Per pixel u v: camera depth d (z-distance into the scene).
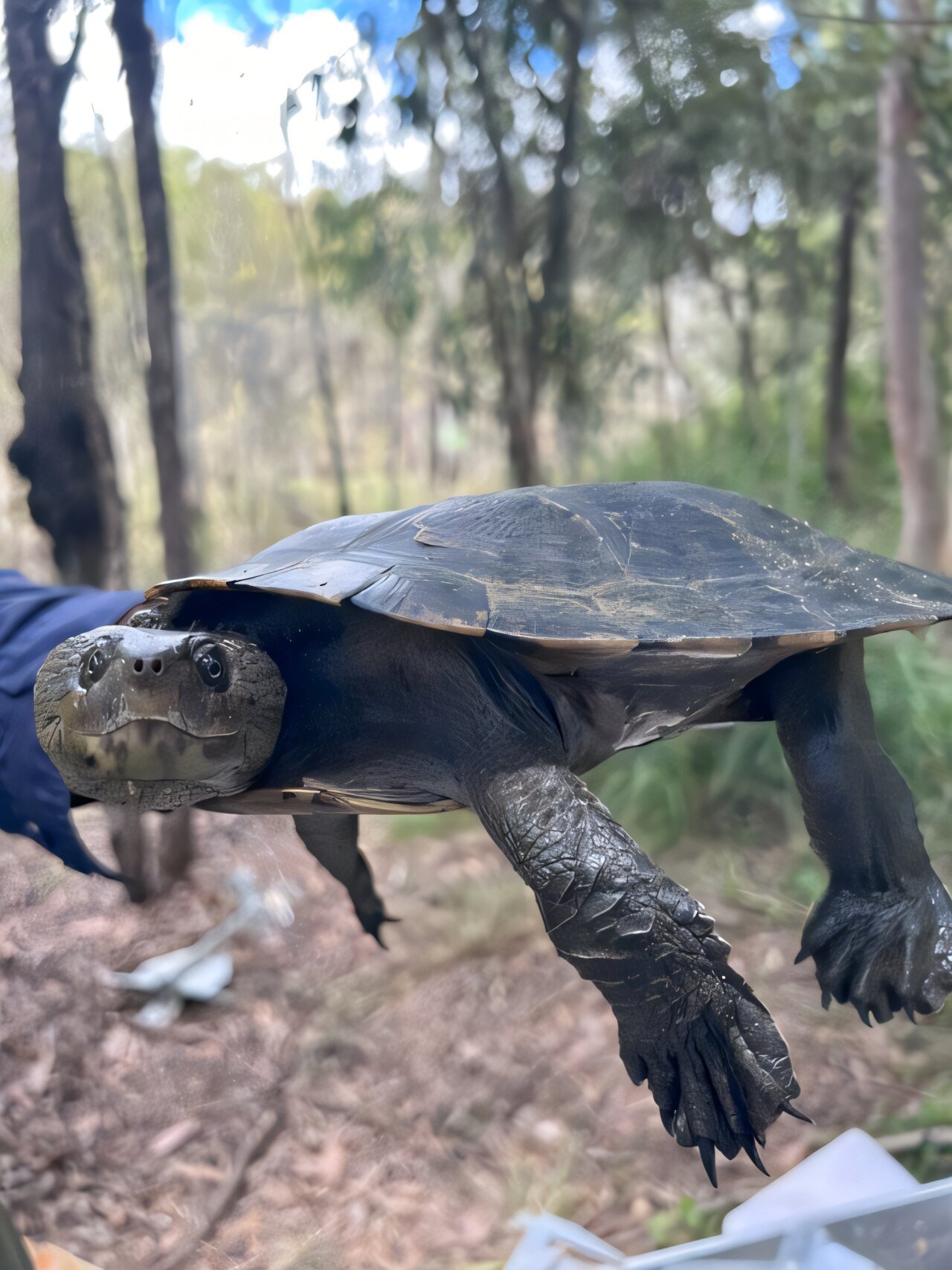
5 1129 0.55
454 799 0.30
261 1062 0.61
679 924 0.24
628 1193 0.51
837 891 0.32
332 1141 0.55
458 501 0.32
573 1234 0.44
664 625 0.27
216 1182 0.53
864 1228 0.32
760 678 0.35
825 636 0.28
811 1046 0.60
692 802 0.83
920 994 0.30
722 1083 0.24
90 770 0.27
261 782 0.30
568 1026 0.64
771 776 0.81
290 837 0.88
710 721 0.36
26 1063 0.60
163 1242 0.49
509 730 0.28
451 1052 0.62
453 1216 0.50
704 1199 0.50
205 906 0.76
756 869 0.78
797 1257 0.31
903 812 0.32
